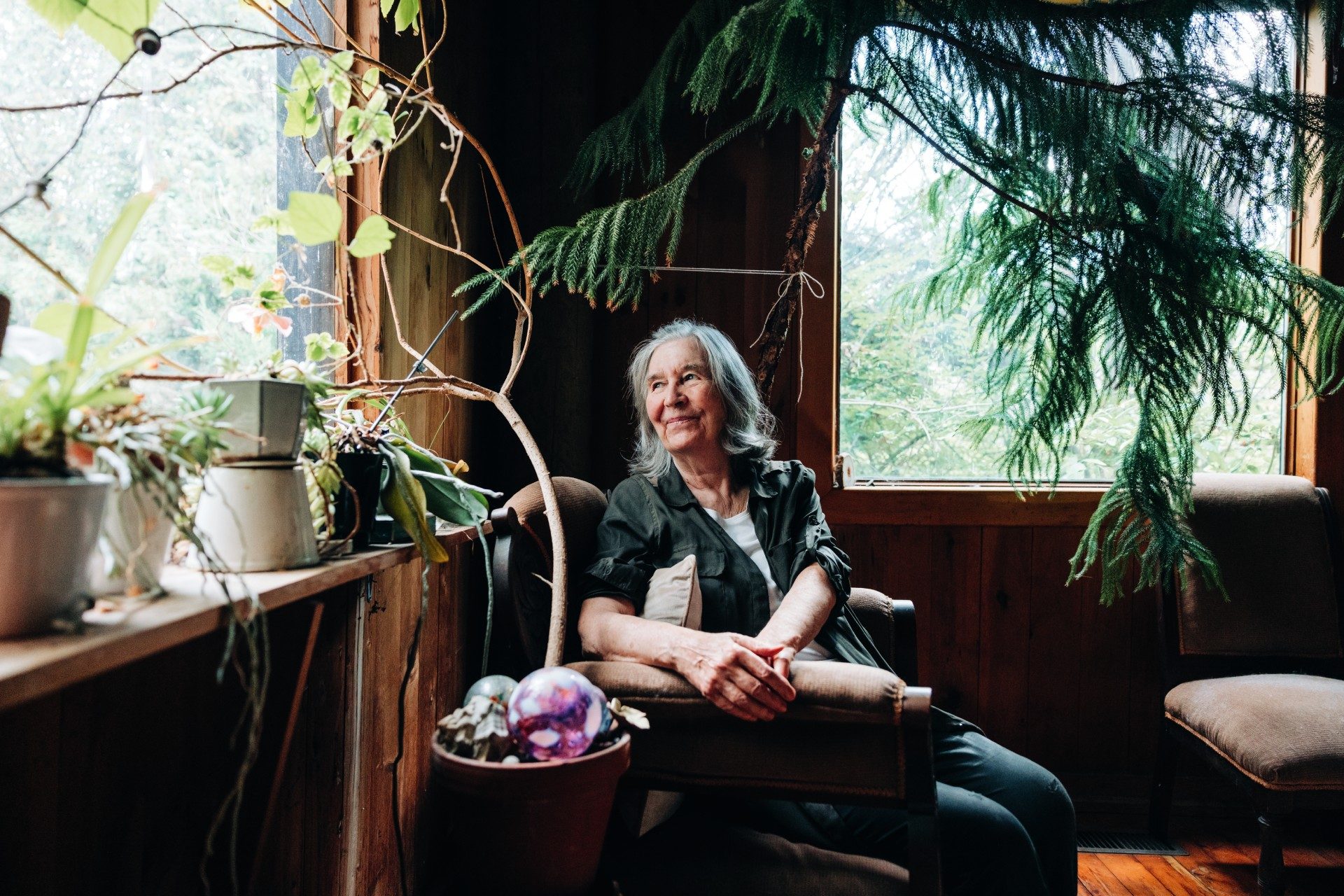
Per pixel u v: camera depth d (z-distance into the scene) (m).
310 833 1.13
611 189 2.22
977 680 2.29
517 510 1.35
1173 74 1.37
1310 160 1.38
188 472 0.69
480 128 2.07
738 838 1.14
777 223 2.28
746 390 1.56
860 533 2.30
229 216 1.18
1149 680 2.28
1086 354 1.45
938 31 1.41
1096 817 2.25
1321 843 2.15
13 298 0.84
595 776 0.90
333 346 1.11
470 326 2.04
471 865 0.93
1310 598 2.09
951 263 1.84
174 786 0.85
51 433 0.56
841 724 1.01
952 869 1.20
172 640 0.58
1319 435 2.22
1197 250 1.42
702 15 1.72
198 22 1.11
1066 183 1.45
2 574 0.51
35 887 0.67
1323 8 1.45
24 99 0.84
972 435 1.77
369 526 0.96
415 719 1.60
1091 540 1.78
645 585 1.36
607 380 2.29
